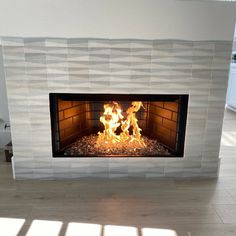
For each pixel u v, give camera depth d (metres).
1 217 1.73
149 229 1.63
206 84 2.04
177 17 1.89
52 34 1.90
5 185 2.12
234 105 4.84
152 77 2.01
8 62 1.93
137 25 1.90
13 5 1.82
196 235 1.59
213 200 1.96
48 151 2.15
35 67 1.96
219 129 2.16
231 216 1.77
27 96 2.02
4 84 2.70
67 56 1.94
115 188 2.11
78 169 2.21
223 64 2.01
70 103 2.32
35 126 2.09
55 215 1.76
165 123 2.38
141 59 1.97
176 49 1.96
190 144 2.18
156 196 2.00
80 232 1.60
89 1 1.84
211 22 1.91
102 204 1.89
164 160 2.21
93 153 2.26
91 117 2.62
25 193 2.01
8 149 2.51
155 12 1.88
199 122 2.13
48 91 2.02
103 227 1.65
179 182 2.22
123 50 1.94
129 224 1.68
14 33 1.88
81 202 1.91
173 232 1.61
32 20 1.86
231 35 1.95
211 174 2.28
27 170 2.20
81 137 2.57
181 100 2.10
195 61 1.99
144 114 2.59
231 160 2.69
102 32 1.90
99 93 2.04
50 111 2.06
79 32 1.90
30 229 1.62
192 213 1.80
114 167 2.21
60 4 1.84
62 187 2.11
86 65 1.96
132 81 2.01
